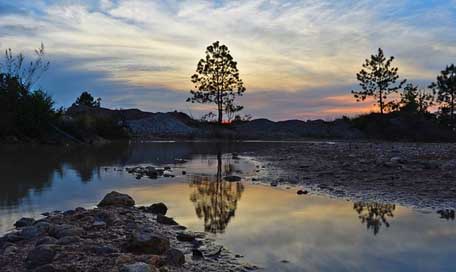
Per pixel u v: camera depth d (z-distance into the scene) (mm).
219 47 58719
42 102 32781
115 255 5590
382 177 13391
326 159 20500
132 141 44750
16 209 8961
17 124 31344
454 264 5547
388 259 5781
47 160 19391
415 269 5387
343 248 6312
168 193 11453
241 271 5406
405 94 55781
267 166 18516
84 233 6797
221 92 59625
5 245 6180
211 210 9219
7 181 12664
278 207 9430
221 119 60375
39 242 6219
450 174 13344
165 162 20562
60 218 7793
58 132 34625
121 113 56219
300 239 6820
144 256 5508
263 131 60125
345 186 12094
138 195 11078
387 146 30578
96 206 9336
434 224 7684
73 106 55656
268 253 6129
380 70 55656
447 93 54812
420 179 12711
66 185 12242
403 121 51625
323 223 7875
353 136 55344
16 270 5223
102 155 23750
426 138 48156
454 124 53656
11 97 31406
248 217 8484
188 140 50375
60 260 5383
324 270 5414
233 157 23953
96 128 43000
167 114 64312
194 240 6816
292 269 5461
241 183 13383
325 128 60906
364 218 8250
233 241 6758
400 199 10086
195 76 59375
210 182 13625
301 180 13648
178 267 5516
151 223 7891
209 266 5586
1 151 24141
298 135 57844
